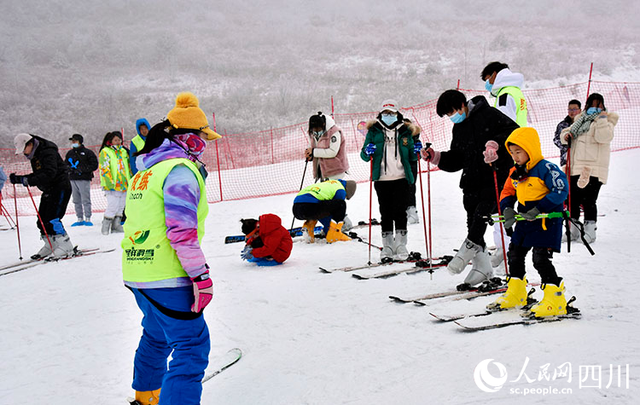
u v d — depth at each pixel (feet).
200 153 8.86
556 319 11.93
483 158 14.76
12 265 22.93
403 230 19.61
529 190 12.19
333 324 13.15
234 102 97.60
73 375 11.33
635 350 9.95
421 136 63.21
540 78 100.22
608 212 25.58
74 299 17.30
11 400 10.27
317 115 25.11
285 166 58.80
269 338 12.60
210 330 13.46
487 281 14.99
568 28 159.94
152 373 9.07
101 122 92.58
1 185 34.50
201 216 8.70
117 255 24.40
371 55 133.08
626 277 15.08
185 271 8.18
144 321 8.82
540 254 12.24
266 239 19.92
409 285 16.15
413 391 9.27
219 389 10.08
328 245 23.61
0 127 88.74
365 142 19.38
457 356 10.50
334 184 24.16
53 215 23.66
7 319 15.56
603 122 19.75
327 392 9.58
